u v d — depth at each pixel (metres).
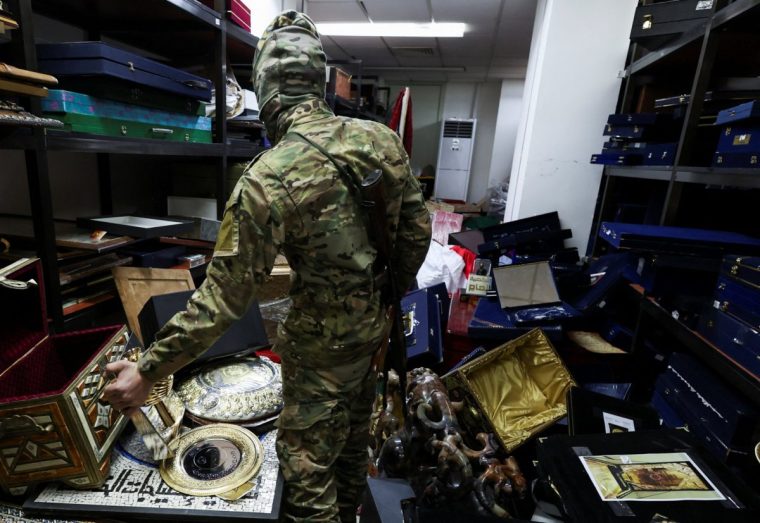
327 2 3.79
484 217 4.36
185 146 1.63
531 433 1.33
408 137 3.97
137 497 0.84
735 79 1.50
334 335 0.85
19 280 0.89
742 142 1.23
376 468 1.35
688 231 1.51
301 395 0.88
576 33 2.38
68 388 0.76
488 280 2.28
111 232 1.47
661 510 0.76
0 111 0.90
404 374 1.06
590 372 1.72
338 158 0.78
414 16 4.10
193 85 1.59
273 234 0.73
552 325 1.76
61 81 1.25
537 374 1.54
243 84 2.71
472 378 1.44
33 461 0.79
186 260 1.74
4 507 0.81
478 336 1.76
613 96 2.41
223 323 0.71
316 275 0.81
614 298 1.88
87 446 0.80
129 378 0.73
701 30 1.56
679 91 2.20
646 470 0.85
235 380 1.16
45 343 0.97
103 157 1.93
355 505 1.11
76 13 1.63
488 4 3.71
